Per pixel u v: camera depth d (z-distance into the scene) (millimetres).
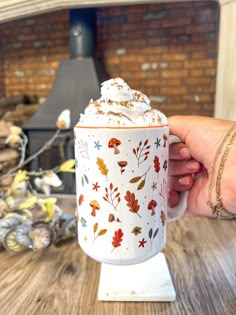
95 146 201
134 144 198
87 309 224
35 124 1013
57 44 1294
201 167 261
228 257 299
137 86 1244
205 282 256
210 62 1154
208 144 241
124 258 212
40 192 532
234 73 851
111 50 1240
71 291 246
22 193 390
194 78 1184
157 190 214
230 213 242
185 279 260
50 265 290
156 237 220
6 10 972
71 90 1052
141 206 208
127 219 208
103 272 261
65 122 412
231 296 237
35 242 302
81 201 220
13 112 1188
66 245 333
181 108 1217
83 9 1046
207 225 386
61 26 1271
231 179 226
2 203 346
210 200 242
